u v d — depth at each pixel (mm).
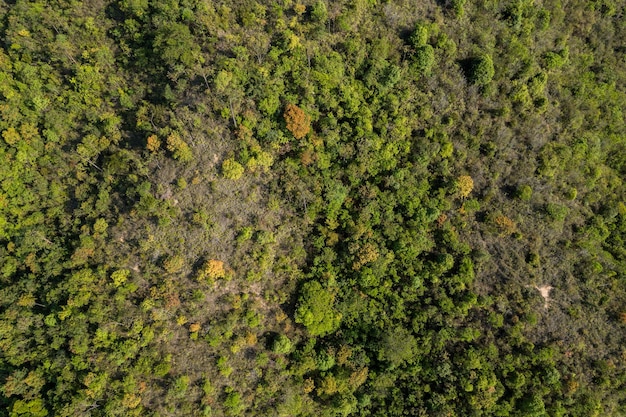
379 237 63375
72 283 53438
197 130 56281
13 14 57562
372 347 61969
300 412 60781
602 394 63062
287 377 60594
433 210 62688
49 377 53688
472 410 60688
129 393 53312
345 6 61000
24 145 57625
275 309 61406
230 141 57406
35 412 52375
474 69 62375
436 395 61406
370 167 62469
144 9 58062
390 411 62625
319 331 61219
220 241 58125
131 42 58750
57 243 57156
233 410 57500
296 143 59719
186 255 56719
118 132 58375
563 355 63188
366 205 62844
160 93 57719
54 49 57750
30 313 54219
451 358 62156
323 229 62688
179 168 56188
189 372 56438
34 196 58781
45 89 58406
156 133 56281
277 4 59719
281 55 58312
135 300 55406
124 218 56031
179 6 57562
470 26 64188
